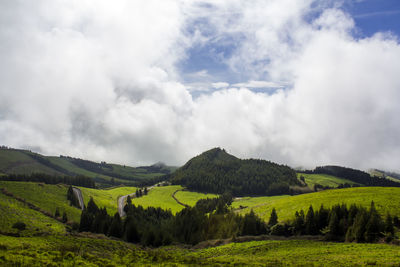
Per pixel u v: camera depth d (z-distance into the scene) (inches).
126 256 1750.7
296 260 1790.1
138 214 6289.4
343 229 2674.7
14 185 6707.7
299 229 3152.1
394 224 2620.6
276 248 2439.7
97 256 1593.3
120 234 4328.3
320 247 2252.7
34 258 1163.3
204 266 1526.8
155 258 1696.6
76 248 1717.5
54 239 2022.6
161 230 4367.6
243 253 2422.5
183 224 4766.2
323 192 4847.4
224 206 6692.9
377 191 3986.2
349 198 3846.0
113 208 7810.0
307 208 3929.6
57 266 1117.7
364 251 1927.9
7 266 1012.5
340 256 1784.0
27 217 4404.5
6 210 4291.3
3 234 2198.6
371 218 2449.6
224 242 3336.6
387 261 1513.3
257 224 3580.2
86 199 7731.3
